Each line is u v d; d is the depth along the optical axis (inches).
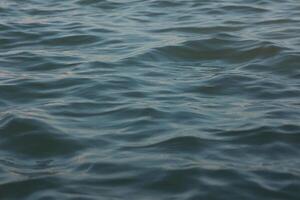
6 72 368.5
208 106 316.5
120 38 431.2
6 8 513.3
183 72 367.2
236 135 280.7
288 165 253.8
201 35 430.6
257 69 370.0
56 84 347.3
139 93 333.7
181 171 247.8
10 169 254.4
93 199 229.5
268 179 242.1
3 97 331.3
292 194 232.1
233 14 488.7
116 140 278.2
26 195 235.0
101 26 459.8
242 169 249.6
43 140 278.7
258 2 522.9
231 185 237.6
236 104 319.6
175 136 279.7
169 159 258.7
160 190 235.5
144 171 248.8
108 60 386.6
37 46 419.8
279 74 361.7
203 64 382.3
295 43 410.3
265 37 424.5
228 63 383.2
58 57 394.9
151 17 485.1
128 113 306.8
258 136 279.4
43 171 252.2
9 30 450.3
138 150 267.9
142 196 231.8
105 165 254.8
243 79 352.5
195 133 282.8
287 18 473.4
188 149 268.2
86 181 243.0
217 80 350.9
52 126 290.8
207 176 244.2
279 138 277.4
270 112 307.4
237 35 430.0
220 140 276.2
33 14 497.4
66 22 471.5
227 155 262.7
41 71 370.9
